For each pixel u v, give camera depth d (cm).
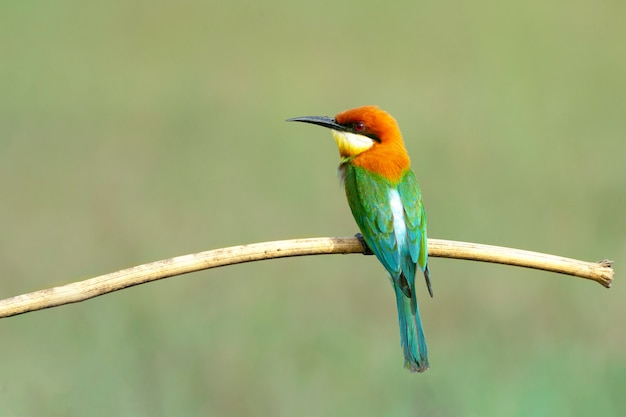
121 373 1055
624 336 1211
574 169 1723
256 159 1794
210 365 1088
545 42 2486
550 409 1034
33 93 2120
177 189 1633
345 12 2802
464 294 1314
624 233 1493
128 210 1545
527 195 1614
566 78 2234
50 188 1617
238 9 2808
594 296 1313
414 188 927
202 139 1891
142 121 1986
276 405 1039
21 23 2578
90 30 2572
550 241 1461
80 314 1162
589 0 2778
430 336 1213
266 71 2325
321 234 1481
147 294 1229
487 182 1666
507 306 1286
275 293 1291
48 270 1358
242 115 2042
